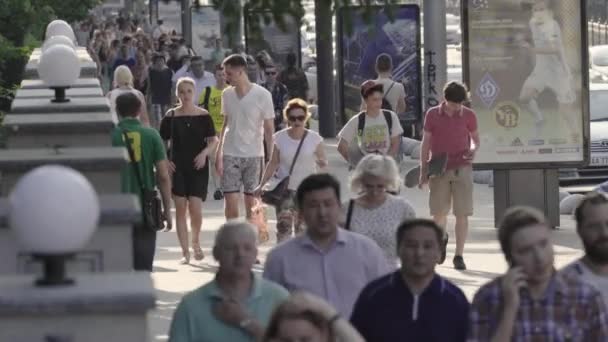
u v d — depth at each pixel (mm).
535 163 40219
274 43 69438
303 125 32188
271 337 12844
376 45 59250
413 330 16344
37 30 54125
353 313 16625
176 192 34906
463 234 34094
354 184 21797
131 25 144250
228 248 16609
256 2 19609
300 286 18391
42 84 27969
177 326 16656
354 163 33125
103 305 12109
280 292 16938
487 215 43969
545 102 40156
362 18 19906
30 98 25625
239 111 34938
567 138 40219
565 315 15805
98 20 164875
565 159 40281
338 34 59250
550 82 40062
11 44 47094
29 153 19188
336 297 18438
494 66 40000
